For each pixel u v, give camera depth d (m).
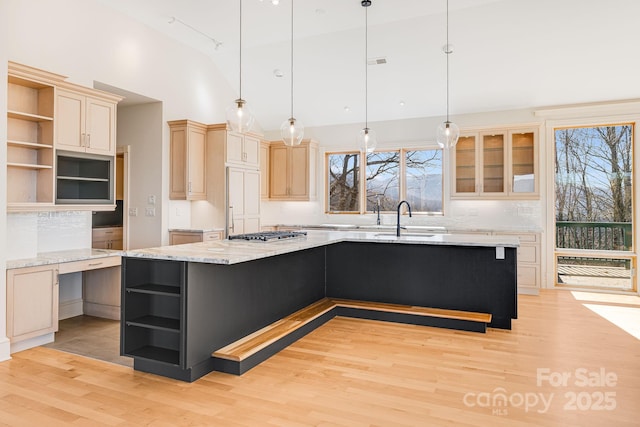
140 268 3.07
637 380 2.81
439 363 3.12
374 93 6.47
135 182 5.77
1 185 3.23
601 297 5.59
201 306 2.89
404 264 4.42
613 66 5.22
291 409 2.41
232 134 5.93
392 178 7.14
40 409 2.42
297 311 4.15
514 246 3.85
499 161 6.14
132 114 5.79
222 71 6.67
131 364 3.15
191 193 5.63
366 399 2.53
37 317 3.52
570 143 6.18
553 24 4.78
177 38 5.72
